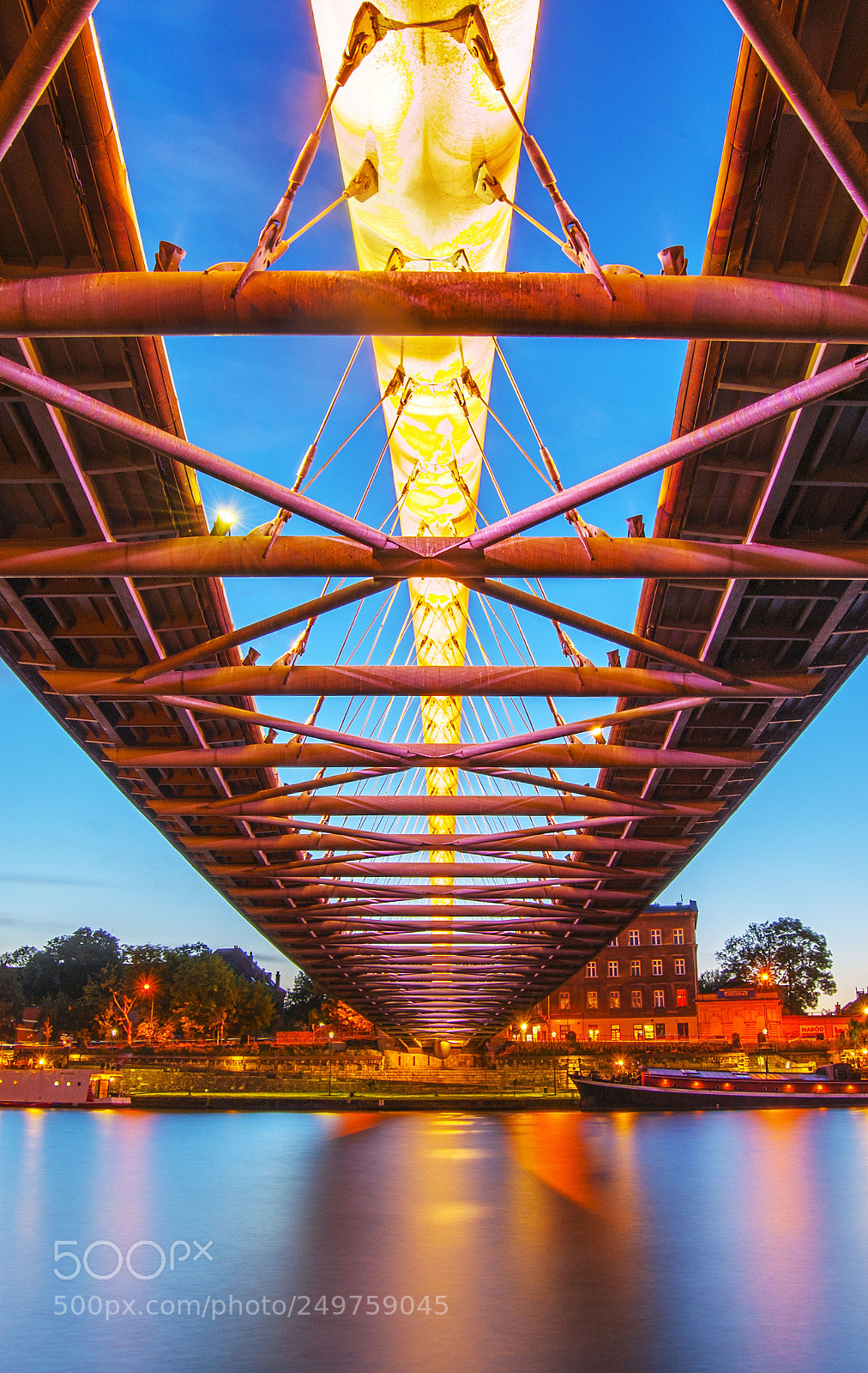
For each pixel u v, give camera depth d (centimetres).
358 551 2539
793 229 1917
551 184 1686
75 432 2348
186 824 4769
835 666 3438
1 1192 3241
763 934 17588
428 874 5256
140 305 1700
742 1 1267
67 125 1688
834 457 2455
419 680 3212
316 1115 7225
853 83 1703
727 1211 2861
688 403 2348
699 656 3422
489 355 3997
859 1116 6800
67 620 3225
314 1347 1645
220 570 2550
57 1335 1712
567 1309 1842
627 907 6256
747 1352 1606
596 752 3834
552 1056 11675
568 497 2208
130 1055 11856
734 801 4509
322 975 7925
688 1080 8175
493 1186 3381
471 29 2561
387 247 3384
